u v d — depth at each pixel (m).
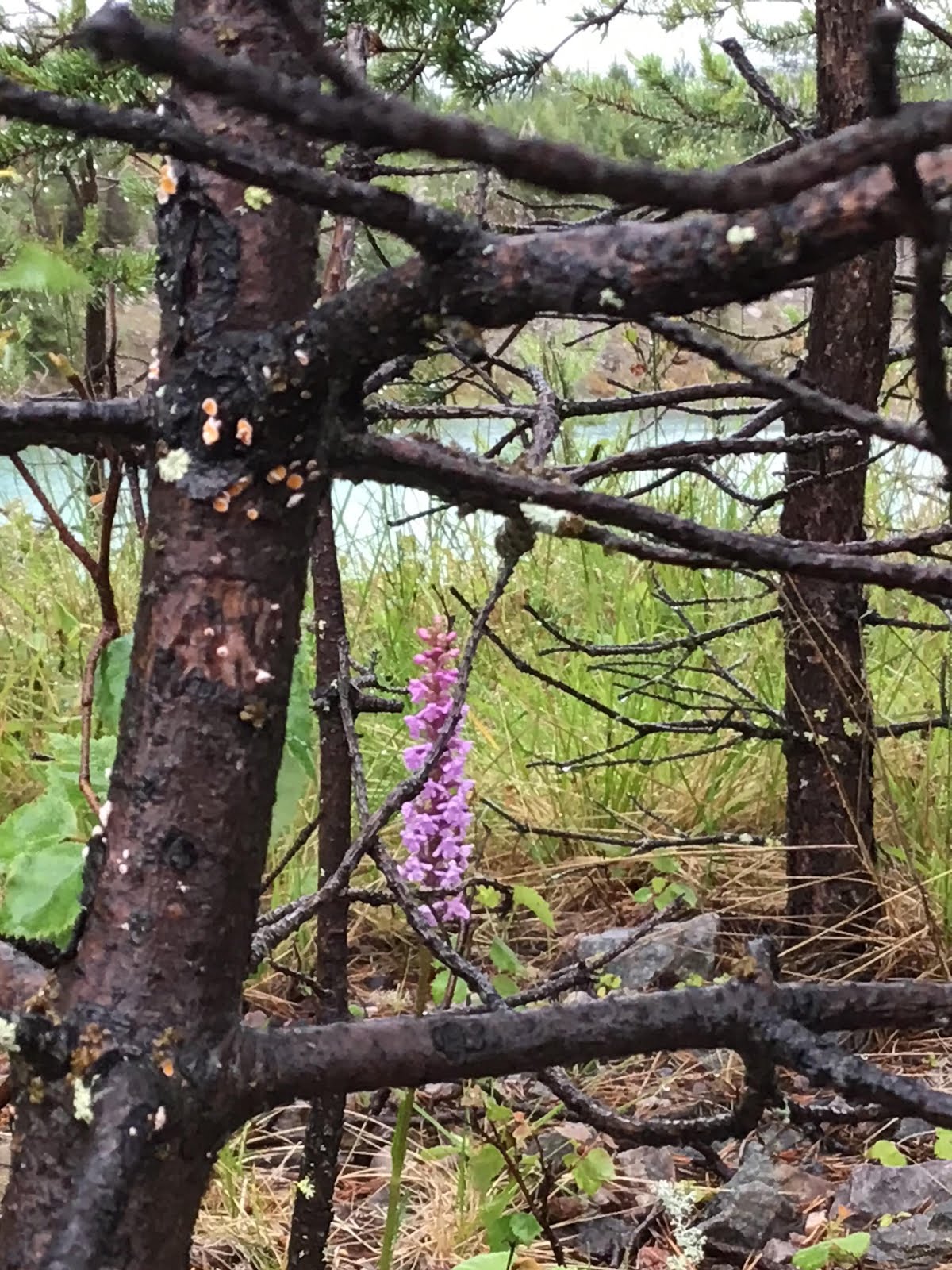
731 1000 0.40
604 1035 0.40
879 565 0.35
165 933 0.38
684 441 0.71
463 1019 0.40
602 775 1.20
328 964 0.60
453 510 1.57
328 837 0.60
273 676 0.38
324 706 0.59
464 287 0.32
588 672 1.32
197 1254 0.71
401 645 1.44
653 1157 0.79
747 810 1.19
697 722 0.96
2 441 0.40
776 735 0.95
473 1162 0.69
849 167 0.23
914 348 0.25
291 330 0.35
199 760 0.38
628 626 1.45
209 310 0.37
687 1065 0.89
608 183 0.24
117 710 0.70
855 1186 0.75
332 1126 0.57
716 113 1.42
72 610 1.41
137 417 0.38
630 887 1.13
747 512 1.61
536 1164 0.75
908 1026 0.40
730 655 1.37
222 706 0.38
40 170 0.85
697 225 0.30
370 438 0.37
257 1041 0.39
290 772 0.71
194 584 0.37
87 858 0.40
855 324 0.84
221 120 0.37
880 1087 0.37
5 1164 0.71
